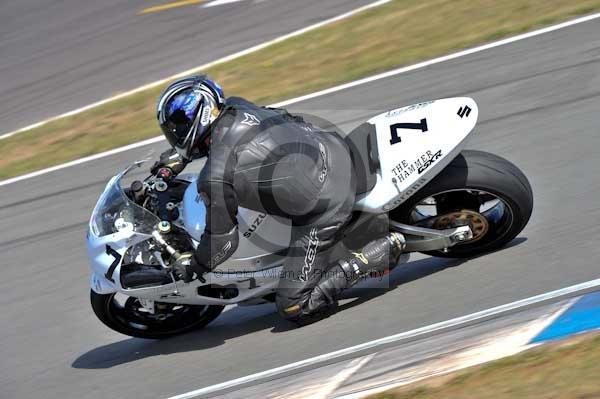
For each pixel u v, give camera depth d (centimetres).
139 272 1395
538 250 1442
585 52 2362
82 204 2173
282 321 1479
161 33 3584
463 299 1344
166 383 1338
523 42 2561
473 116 1425
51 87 3262
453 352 1173
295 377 1243
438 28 2891
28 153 2666
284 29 3294
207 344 1457
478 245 1480
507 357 1113
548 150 1873
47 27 3972
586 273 1322
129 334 1494
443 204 1466
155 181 1423
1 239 2077
